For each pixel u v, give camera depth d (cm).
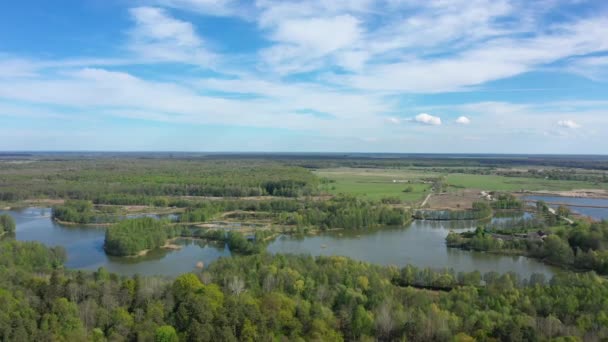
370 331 11312
